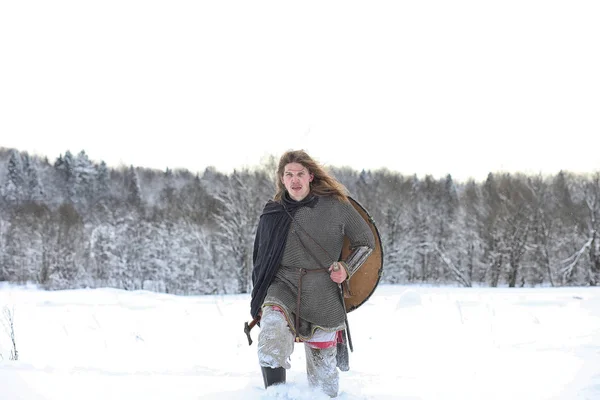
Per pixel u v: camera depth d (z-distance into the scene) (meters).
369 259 3.83
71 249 50.56
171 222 49.50
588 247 46.59
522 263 48.78
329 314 3.53
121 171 97.75
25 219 54.69
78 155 90.69
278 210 3.61
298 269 3.53
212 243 45.47
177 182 96.31
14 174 79.94
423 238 53.56
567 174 55.22
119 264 48.03
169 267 46.91
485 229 49.00
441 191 64.62
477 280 52.22
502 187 50.69
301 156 3.68
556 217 49.56
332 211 3.59
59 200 81.19
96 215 60.16
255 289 3.54
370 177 59.53
